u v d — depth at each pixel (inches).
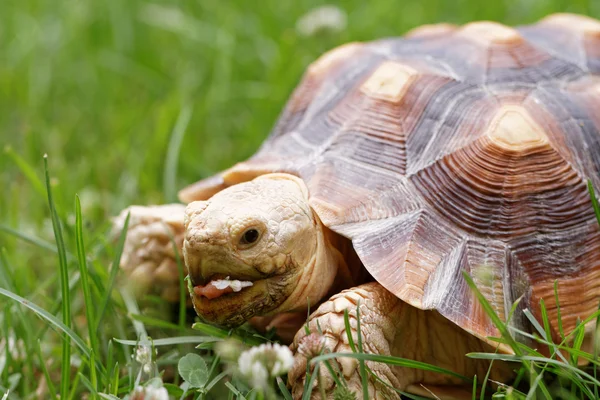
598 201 130.8
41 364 124.0
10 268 165.2
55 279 156.5
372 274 118.0
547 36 157.8
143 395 102.4
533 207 128.5
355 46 166.7
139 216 151.5
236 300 118.0
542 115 135.7
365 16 278.4
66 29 300.7
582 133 135.6
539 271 125.0
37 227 192.9
